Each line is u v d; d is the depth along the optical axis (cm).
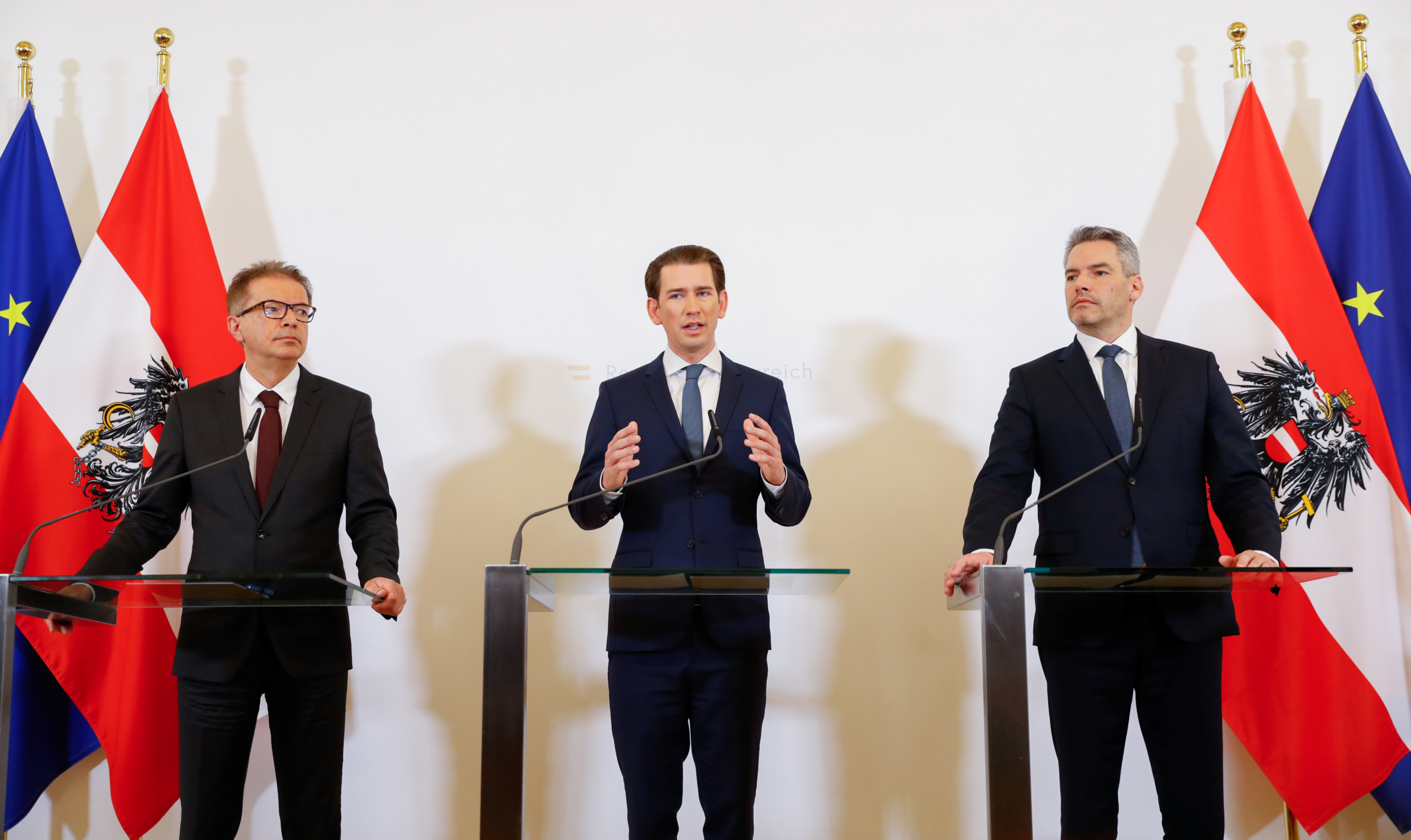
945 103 334
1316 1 335
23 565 194
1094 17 336
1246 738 289
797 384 323
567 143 333
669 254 256
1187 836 217
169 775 290
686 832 301
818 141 333
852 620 313
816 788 306
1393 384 306
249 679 226
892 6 338
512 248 329
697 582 188
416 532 316
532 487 318
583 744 306
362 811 305
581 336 325
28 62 326
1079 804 221
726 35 338
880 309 326
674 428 242
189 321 305
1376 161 315
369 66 336
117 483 294
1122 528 228
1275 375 296
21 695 292
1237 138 311
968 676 311
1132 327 253
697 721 229
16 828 300
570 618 311
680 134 334
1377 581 288
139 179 313
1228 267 303
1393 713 287
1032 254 328
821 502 318
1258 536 215
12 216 313
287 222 329
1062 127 333
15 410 292
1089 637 221
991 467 244
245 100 333
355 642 311
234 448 240
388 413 321
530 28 338
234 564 232
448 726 308
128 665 286
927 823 305
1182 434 234
